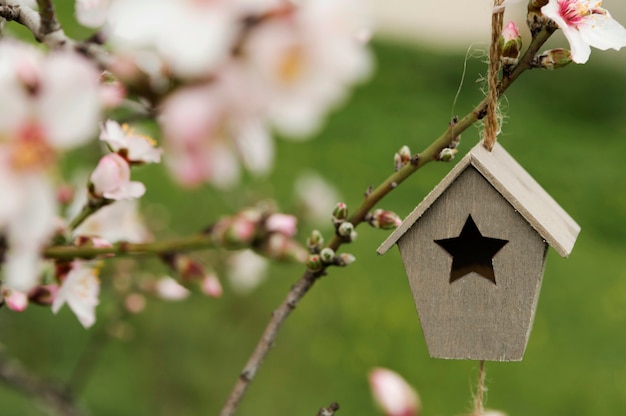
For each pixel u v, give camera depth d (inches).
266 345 19.8
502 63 19.2
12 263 15.1
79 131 14.1
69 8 44.5
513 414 47.2
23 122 14.0
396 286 54.0
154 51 12.0
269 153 11.7
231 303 47.6
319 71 11.1
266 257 15.7
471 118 19.5
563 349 52.9
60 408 26.4
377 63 96.4
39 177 14.3
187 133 11.1
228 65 11.1
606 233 70.9
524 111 94.5
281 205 55.6
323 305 51.5
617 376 50.6
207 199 45.1
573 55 18.3
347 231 19.6
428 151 19.6
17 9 17.9
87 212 17.9
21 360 41.4
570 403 48.4
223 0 11.0
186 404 42.8
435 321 20.6
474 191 20.2
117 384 42.6
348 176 67.5
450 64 96.3
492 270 20.6
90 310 18.8
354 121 79.0
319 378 47.3
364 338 49.9
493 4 19.1
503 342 20.5
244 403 44.4
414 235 20.5
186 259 16.5
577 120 95.0
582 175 79.7
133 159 18.2
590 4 18.8
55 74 14.0
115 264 27.2
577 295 58.9
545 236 20.1
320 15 11.1
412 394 15.7
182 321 46.0
